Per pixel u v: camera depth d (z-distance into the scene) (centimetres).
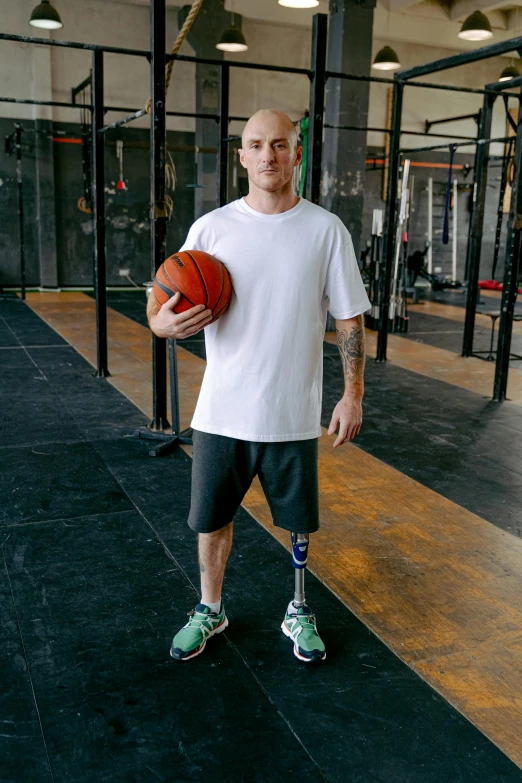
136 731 178
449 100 1387
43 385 539
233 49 949
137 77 1184
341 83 834
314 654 206
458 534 300
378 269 882
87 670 201
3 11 1097
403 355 709
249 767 168
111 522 301
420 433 444
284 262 182
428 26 1270
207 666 205
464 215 1458
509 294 512
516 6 1273
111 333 791
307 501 199
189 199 1266
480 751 176
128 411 473
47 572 256
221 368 191
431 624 231
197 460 197
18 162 1015
